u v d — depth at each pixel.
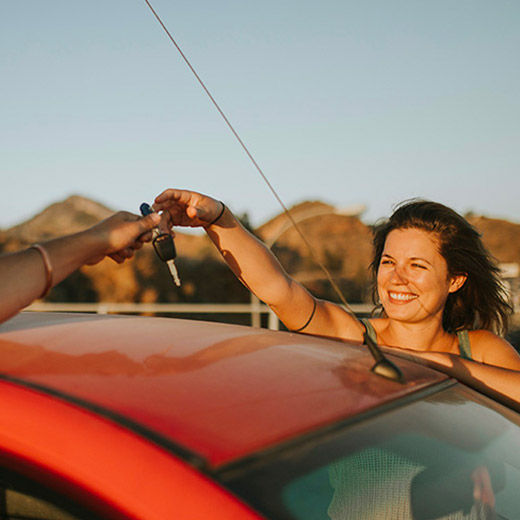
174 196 1.71
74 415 0.85
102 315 1.55
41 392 0.89
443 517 1.18
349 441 1.00
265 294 1.92
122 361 1.04
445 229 2.01
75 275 19.00
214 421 0.87
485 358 2.13
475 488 1.23
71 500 0.80
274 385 1.04
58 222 20.16
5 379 0.92
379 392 1.18
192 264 19.70
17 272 1.04
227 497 0.76
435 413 1.27
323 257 17.92
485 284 2.14
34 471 0.83
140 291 19.38
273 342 1.32
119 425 0.83
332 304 2.16
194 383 0.98
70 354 1.05
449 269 2.06
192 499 0.75
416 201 2.12
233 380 1.02
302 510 0.85
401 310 2.03
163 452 0.79
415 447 1.15
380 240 2.46
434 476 1.17
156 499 0.76
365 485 1.02
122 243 1.24
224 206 1.83
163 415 0.86
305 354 1.27
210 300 19.47
